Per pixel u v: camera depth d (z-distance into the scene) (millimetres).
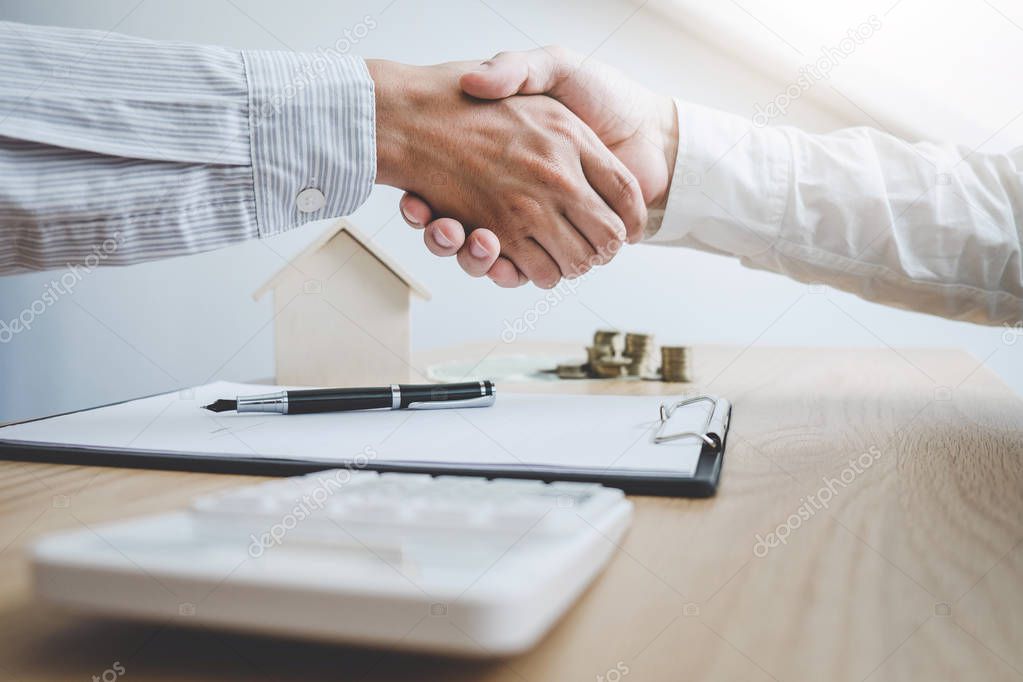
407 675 214
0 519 349
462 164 695
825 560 303
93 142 529
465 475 416
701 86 1966
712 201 829
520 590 212
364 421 556
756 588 273
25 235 540
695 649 224
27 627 241
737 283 1988
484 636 209
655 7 1953
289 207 605
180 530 268
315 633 218
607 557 297
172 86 552
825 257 845
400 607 212
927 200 819
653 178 827
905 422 627
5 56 519
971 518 363
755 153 827
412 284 790
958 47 1802
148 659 222
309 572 222
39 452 474
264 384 812
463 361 1070
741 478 438
